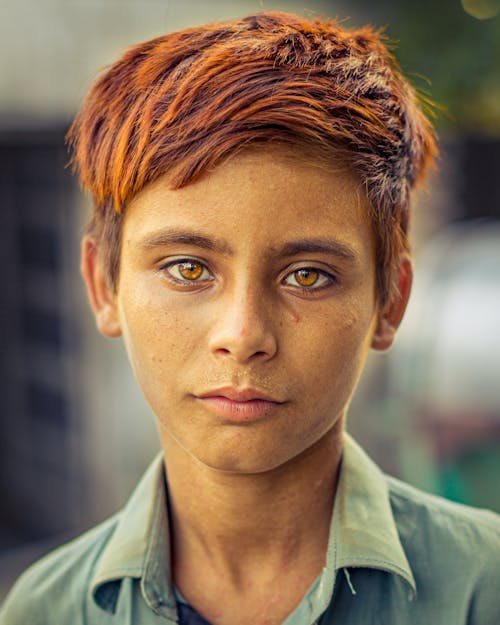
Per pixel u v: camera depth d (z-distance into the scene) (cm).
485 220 359
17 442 418
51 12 279
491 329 296
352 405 338
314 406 80
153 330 80
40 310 386
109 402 364
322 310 79
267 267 77
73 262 360
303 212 77
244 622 91
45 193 364
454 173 361
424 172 101
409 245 95
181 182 76
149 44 90
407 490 105
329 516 93
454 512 101
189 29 90
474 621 92
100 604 96
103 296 95
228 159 75
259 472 81
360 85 83
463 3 309
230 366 77
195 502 91
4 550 395
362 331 83
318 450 90
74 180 349
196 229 76
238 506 89
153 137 79
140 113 82
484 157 360
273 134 75
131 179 81
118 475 367
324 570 89
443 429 292
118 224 86
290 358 78
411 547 96
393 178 87
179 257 79
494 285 307
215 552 92
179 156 77
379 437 322
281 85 78
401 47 311
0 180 382
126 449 363
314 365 79
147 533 95
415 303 314
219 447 79
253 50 81
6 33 275
